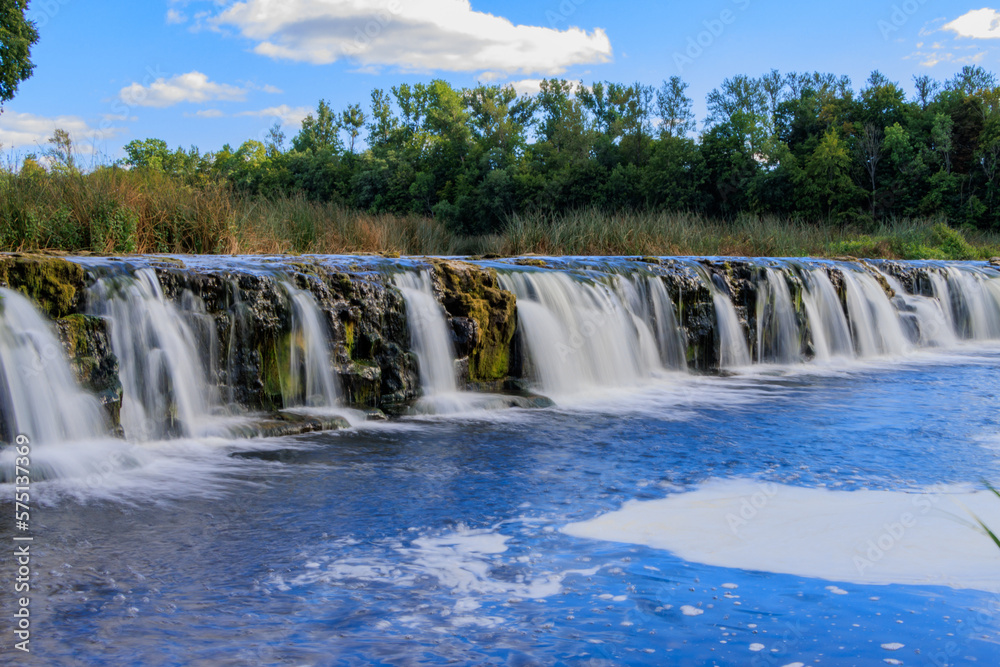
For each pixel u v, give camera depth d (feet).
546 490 24.70
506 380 43.42
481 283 43.55
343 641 14.55
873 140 184.34
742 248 104.32
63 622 15.07
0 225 44.37
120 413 29.73
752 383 48.93
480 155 238.07
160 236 51.39
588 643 14.60
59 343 27.84
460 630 15.08
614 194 202.90
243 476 25.93
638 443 31.37
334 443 30.89
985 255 128.16
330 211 80.02
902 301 71.51
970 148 187.01
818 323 62.28
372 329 38.78
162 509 22.30
